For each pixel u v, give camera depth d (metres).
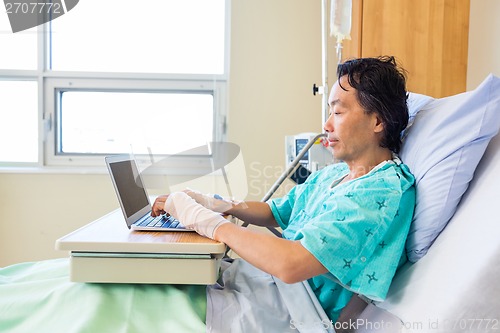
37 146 2.62
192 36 2.63
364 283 0.94
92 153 2.65
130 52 2.62
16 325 0.95
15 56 2.57
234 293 1.08
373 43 2.02
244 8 2.51
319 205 1.16
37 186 2.49
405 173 1.09
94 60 2.62
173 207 1.16
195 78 2.61
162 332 0.90
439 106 1.16
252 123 2.55
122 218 1.36
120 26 2.61
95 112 2.62
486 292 0.83
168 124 2.56
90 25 2.60
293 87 2.54
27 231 2.50
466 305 0.83
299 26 2.53
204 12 2.62
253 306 1.00
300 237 0.99
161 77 2.60
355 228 0.94
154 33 2.62
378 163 1.15
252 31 2.52
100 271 0.99
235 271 1.24
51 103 2.59
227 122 2.58
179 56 2.64
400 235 1.00
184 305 0.96
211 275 1.00
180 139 2.48
